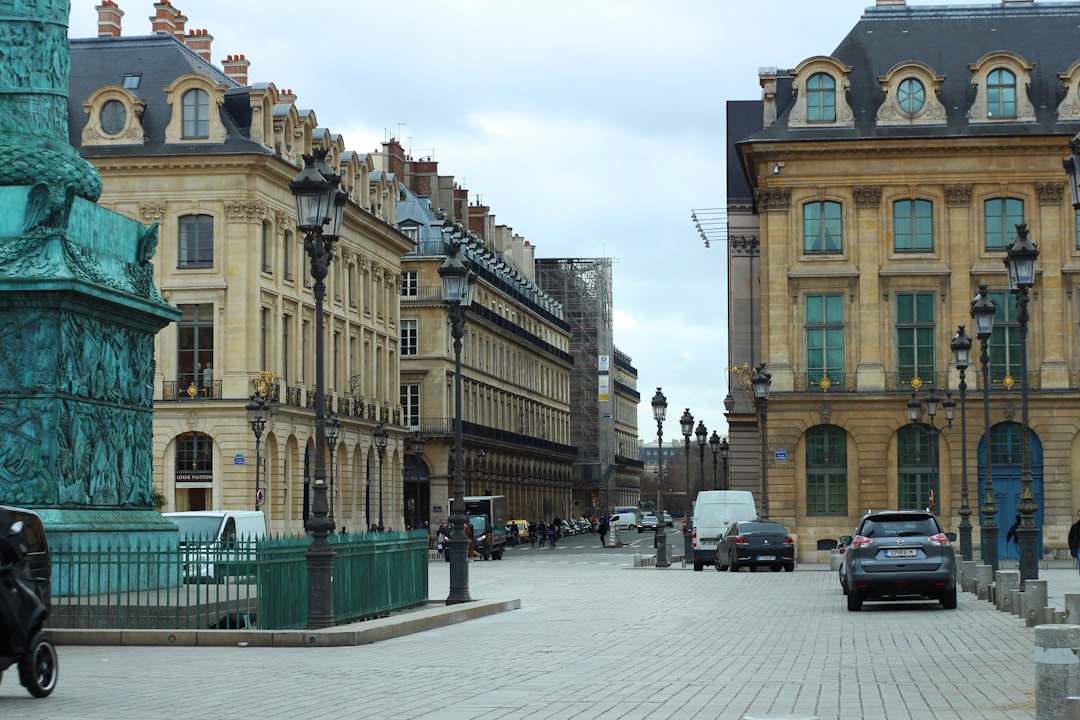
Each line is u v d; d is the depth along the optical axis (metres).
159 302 31.42
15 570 16.69
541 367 154.38
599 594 41.53
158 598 25.38
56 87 29.83
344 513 89.81
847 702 16.53
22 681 16.75
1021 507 35.06
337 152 90.81
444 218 124.12
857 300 71.12
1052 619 24.98
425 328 115.69
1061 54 73.12
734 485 88.50
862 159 71.38
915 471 71.00
